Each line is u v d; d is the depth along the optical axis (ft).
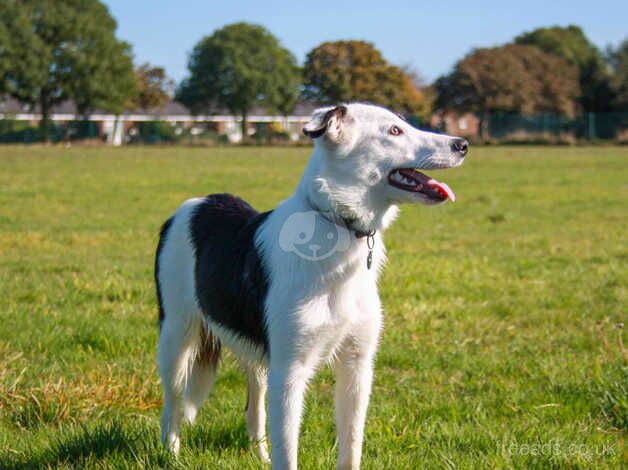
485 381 19.38
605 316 25.93
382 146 12.91
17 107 231.71
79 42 196.34
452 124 229.04
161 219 51.72
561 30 299.58
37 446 14.61
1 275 31.04
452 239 44.42
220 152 151.33
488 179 85.71
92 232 45.34
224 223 15.03
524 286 30.76
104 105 200.44
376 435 15.64
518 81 203.21
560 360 20.63
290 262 12.75
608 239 44.19
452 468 13.33
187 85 236.63
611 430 16.07
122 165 105.19
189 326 15.51
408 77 229.45
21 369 19.10
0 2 186.70
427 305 27.07
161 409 17.61
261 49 233.96
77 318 23.71
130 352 21.31
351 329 13.17
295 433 12.77
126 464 13.66
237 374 19.93
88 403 16.98
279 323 12.71
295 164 109.19
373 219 13.12
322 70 223.92
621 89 215.72
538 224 51.24
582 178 86.48
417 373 20.35
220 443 15.40
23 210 54.85
